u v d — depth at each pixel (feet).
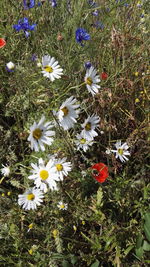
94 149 1.49
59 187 1.25
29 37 1.63
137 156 1.46
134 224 1.29
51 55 1.56
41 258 1.18
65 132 1.30
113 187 1.32
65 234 1.26
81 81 1.51
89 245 1.26
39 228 1.24
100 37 1.69
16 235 1.21
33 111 1.41
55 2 1.71
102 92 1.48
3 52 1.59
